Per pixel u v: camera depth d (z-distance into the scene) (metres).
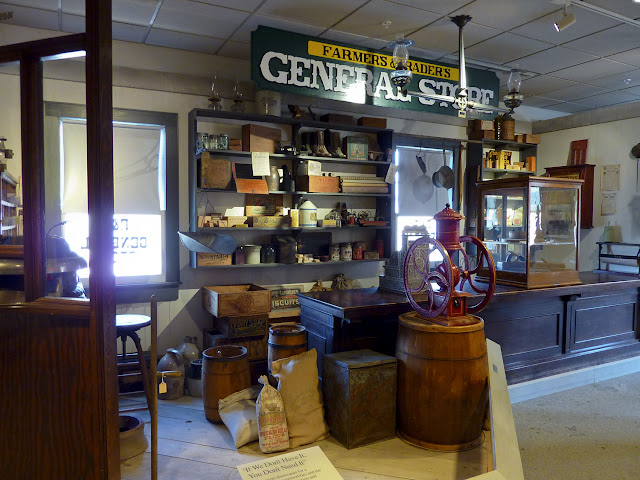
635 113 5.95
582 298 4.47
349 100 4.79
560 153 6.85
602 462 2.98
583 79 5.92
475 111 5.52
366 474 2.68
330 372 3.17
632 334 4.92
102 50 1.92
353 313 3.29
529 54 5.09
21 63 2.04
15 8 3.78
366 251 5.58
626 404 3.95
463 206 6.41
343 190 5.21
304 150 5.10
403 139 5.92
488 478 2.23
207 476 2.64
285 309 5.03
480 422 3.04
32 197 2.05
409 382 3.06
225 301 4.27
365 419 3.03
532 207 4.11
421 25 4.35
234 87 4.97
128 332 3.35
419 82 5.18
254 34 4.26
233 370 3.40
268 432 2.93
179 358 4.10
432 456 2.90
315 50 4.57
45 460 2.04
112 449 2.00
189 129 4.75
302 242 5.25
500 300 3.85
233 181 4.70
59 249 2.56
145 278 4.68
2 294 2.10
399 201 5.97
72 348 1.99
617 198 6.16
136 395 3.96
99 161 1.94
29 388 2.04
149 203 4.70
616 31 4.45
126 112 4.52
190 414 3.62
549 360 4.24
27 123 2.04
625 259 5.90
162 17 4.04
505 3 3.89
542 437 3.33
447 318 3.10
